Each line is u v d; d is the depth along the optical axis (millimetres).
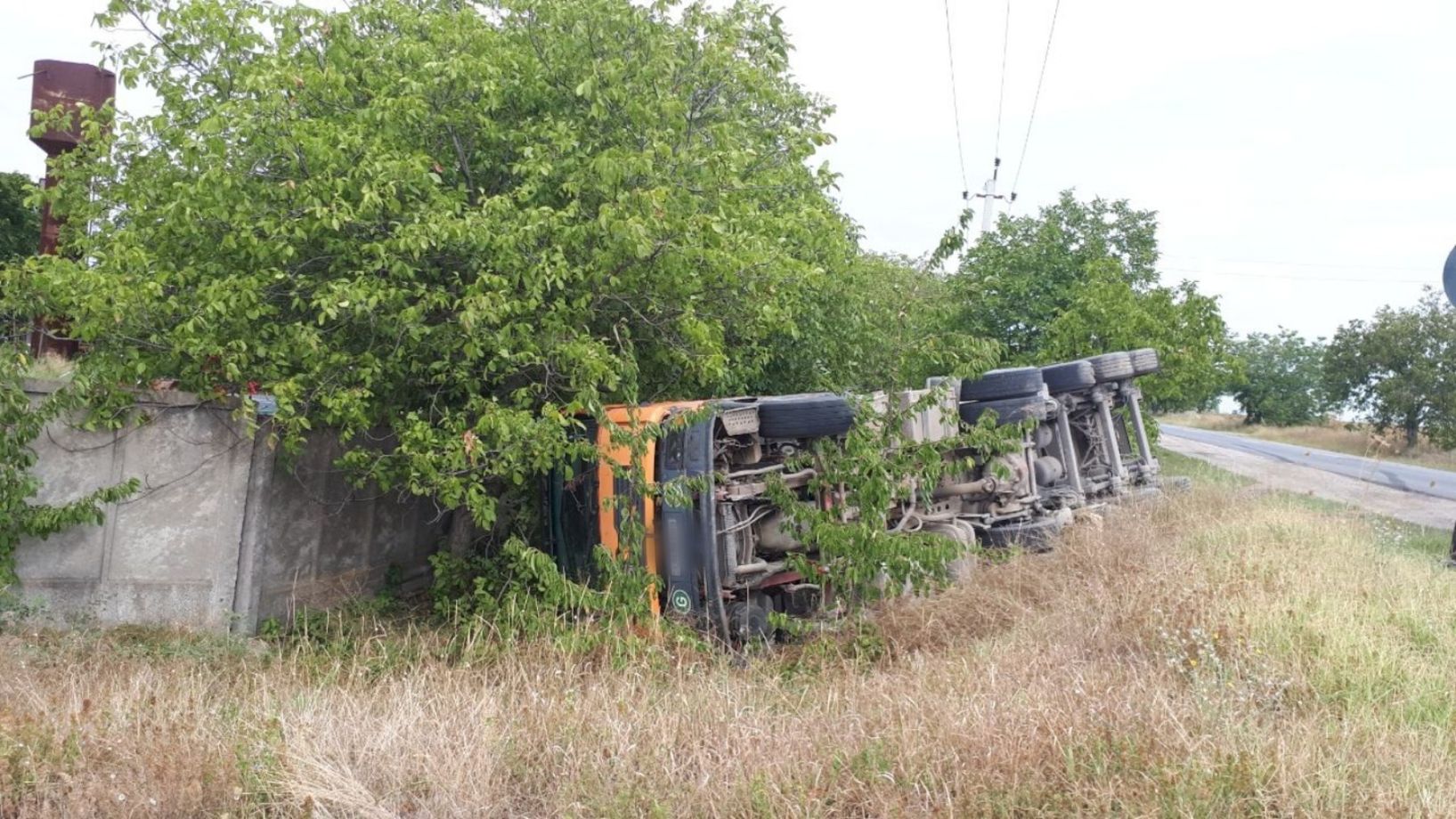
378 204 8430
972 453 12023
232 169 8641
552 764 5348
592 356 8328
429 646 8078
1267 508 13414
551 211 8766
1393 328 44281
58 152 11945
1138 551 10266
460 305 8734
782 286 10641
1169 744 5152
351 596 10062
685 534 8219
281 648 7820
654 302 9461
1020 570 9648
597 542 8992
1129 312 21453
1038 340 26672
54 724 5348
